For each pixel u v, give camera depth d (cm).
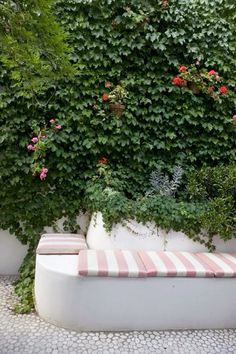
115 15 320
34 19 138
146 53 327
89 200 311
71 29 313
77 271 226
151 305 229
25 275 291
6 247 324
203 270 232
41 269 238
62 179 320
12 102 306
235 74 340
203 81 329
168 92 329
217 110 334
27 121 311
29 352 199
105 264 231
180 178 320
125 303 227
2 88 304
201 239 284
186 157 339
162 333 229
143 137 328
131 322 229
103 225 280
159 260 247
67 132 314
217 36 332
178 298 231
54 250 257
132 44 318
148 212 280
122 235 279
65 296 225
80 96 318
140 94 327
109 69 324
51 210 323
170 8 321
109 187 312
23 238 322
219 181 292
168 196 302
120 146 325
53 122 308
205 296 234
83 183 326
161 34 324
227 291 236
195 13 327
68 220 327
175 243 282
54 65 171
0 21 137
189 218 280
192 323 235
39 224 323
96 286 225
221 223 269
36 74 181
